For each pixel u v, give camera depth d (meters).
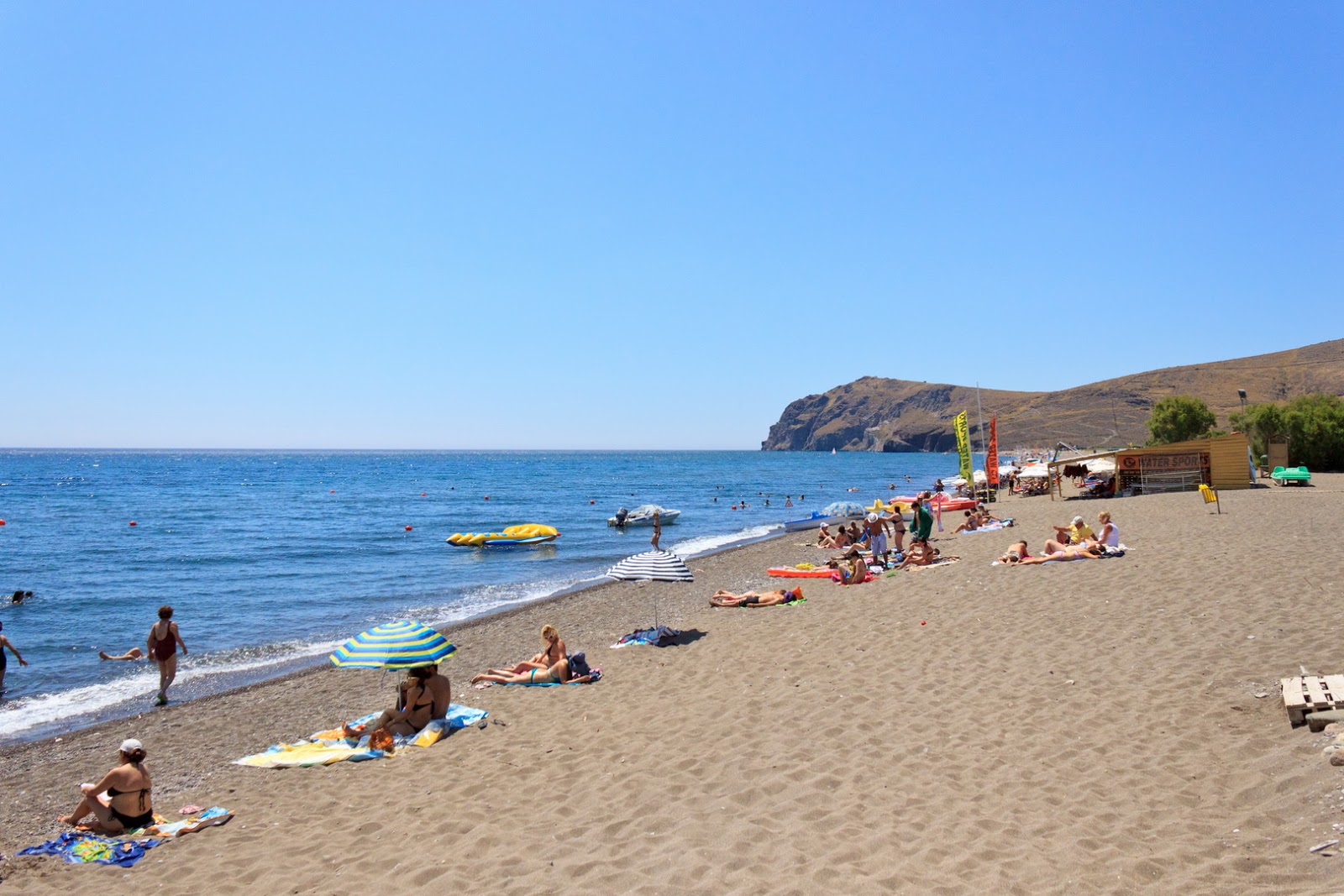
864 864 5.30
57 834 8.17
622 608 19.31
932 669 9.86
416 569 28.72
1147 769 6.43
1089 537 17.34
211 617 20.53
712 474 120.81
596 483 97.12
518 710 10.12
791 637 12.48
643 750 8.07
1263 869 4.72
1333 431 49.25
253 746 10.72
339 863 6.19
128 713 12.80
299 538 38.62
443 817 6.89
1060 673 9.16
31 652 17.12
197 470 137.88
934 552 19.31
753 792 6.69
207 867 6.43
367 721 10.15
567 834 6.23
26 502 63.81
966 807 6.08
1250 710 7.33
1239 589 12.04
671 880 5.29
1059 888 4.77
